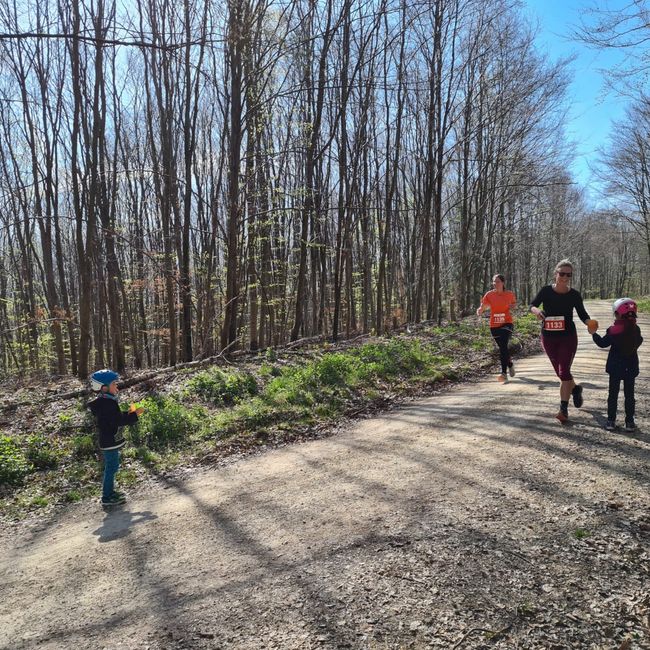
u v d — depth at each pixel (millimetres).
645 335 14422
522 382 8945
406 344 13414
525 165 24484
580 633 2697
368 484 5008
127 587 3598
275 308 22250
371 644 2703
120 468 6539
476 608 2934
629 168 33594
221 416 8281
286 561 3674
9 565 4250
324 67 15438
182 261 17109
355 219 20531
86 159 14016
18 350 24297
